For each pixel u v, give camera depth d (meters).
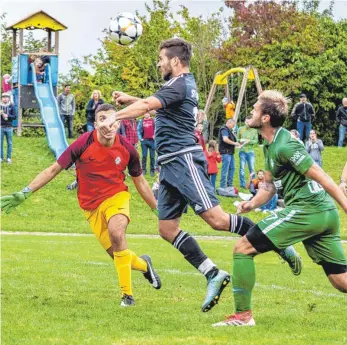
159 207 10.91
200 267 10.43
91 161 11.26
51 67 46.22
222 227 10.43
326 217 9.35
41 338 8.88
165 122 10.52
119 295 12.05
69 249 19.27
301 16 57.22
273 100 9.46
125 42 15.10
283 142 9.37
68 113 44.22
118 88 56.91
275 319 10.21
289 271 15.73
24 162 38.78
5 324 9.62
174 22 56.88
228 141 34.41
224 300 12.05
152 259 17.36
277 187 9.62
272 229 9.35
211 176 32.78
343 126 44.47
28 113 49.47
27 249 18.86
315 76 55.66
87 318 10.14
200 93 55.91
